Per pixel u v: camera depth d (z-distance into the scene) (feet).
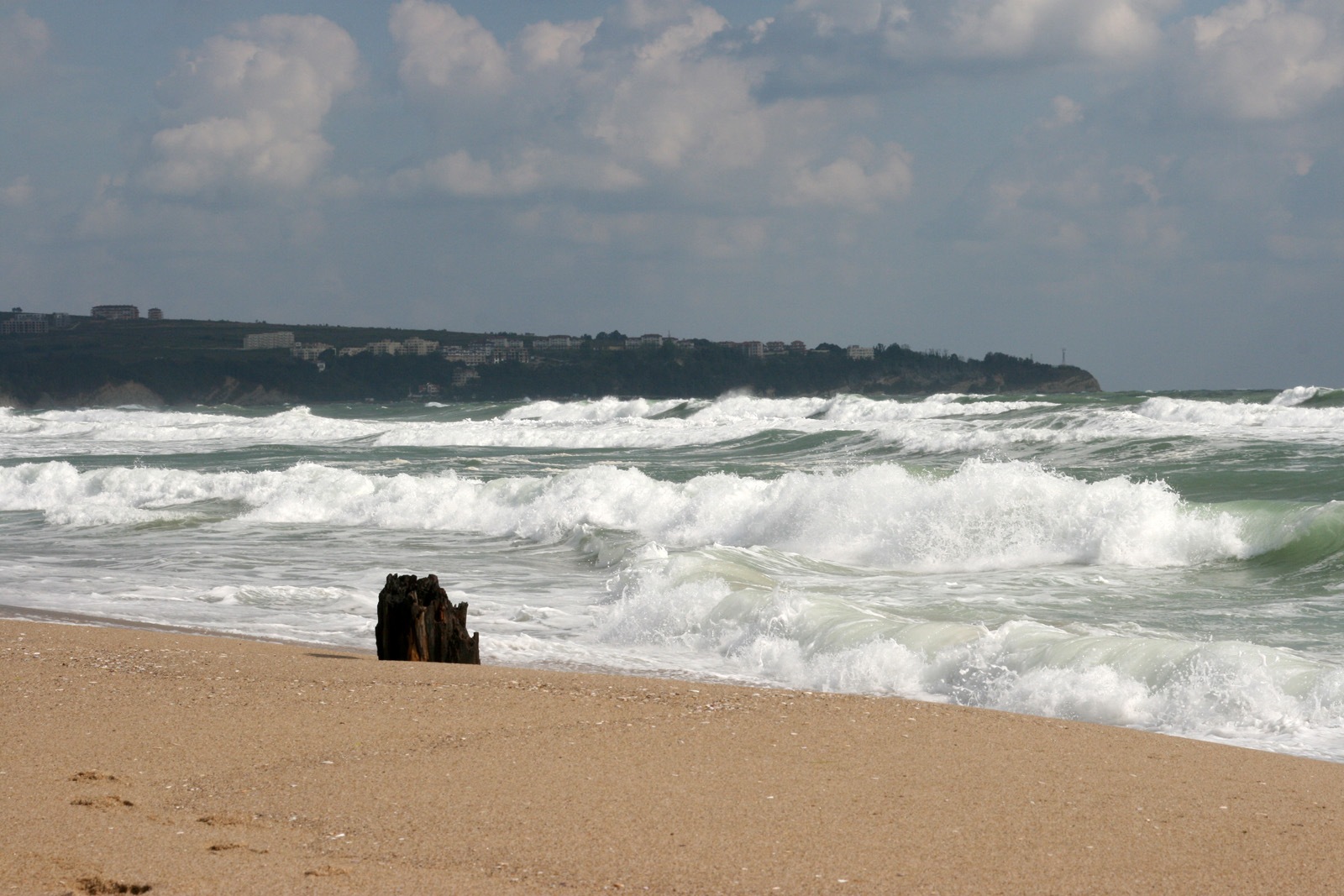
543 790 27.14
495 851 22.72
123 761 29.30
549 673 43.65
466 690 38.99
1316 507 78.48
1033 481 88.22
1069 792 27.78
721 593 61.82
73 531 107.96
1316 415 164.96
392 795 26.58
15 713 34.60
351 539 101.81
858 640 51.39
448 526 109.60
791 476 105.09
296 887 20.15
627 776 28.55
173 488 132.87
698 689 40.14
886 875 21.68
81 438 248.73
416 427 240.53
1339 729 37.81
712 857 22.50
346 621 63.26
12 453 203.82
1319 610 61.00
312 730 33.01
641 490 108.58
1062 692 42.86
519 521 106.01
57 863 21.18
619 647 57.11
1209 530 79.30
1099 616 60.75
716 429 219.00
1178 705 40.78
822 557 86.02
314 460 179.32
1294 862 22.76
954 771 29.60
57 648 47.11
